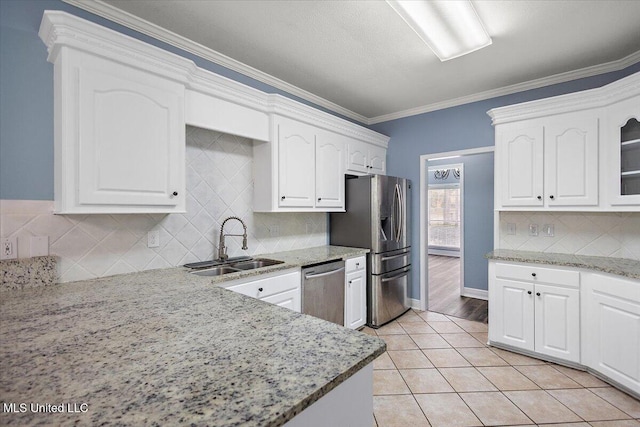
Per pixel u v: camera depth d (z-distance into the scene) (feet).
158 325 3.63
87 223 6.19
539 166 8.71
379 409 6.37
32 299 4.73
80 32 5.13
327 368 2.61
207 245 8.27
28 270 5.39
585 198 8.04
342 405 2.78
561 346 7.98
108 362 2.71
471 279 15.14
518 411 6.25
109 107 5.50
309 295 8.64
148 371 2.55
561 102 8.32
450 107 12.08
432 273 20.75
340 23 7.09
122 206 5.73
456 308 13.21
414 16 6.32
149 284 5.76
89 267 6.22
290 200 9.25
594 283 7.43
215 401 2.15
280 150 8.96
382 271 11.08
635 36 7.55
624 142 7.39
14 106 5.41
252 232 9.41
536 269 8.32
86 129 5.26
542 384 7.20
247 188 9.21
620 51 8.25
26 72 5.51
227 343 3.11
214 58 8.45
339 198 11.04
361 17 6.86
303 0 6.31
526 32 7.38
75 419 1.94
